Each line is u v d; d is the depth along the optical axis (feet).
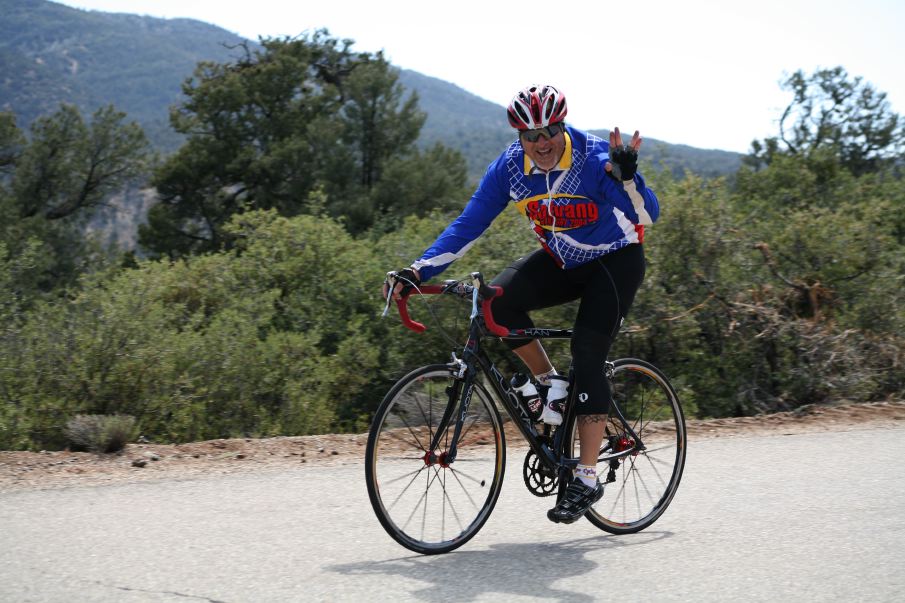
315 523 12.71
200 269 35.91
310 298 35.14
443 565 10.93
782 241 31.48
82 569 10.48
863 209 33.83
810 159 56.24
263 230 38.24
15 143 112.78
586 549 11.71
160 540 11.75
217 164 104.01
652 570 10.78
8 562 10.73
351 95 107.24
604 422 11.75
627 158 10.73
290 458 18.19
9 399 23.07
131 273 31.86
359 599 9.62
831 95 93.56
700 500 14.32
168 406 24.76
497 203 12.25
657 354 29.17
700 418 28.86
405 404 11.53
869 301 29.53
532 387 12.03
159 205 107.76
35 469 16.81
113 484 15.24
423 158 105.09
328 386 30.78
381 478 11.62
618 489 13.02
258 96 105.29
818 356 27.22
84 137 114.52
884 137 92.94
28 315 26.45
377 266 34.63
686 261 28.84
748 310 28.02
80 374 23.89
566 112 11.20
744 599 9.78
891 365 27.63
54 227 110.52
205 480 15.55
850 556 11.28
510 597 9.77
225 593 9.73
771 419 22.39
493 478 12.22
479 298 11.53
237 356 27.84
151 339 25.30
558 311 27.76
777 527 12.68
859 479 15.60
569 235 11.79
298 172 101.65
